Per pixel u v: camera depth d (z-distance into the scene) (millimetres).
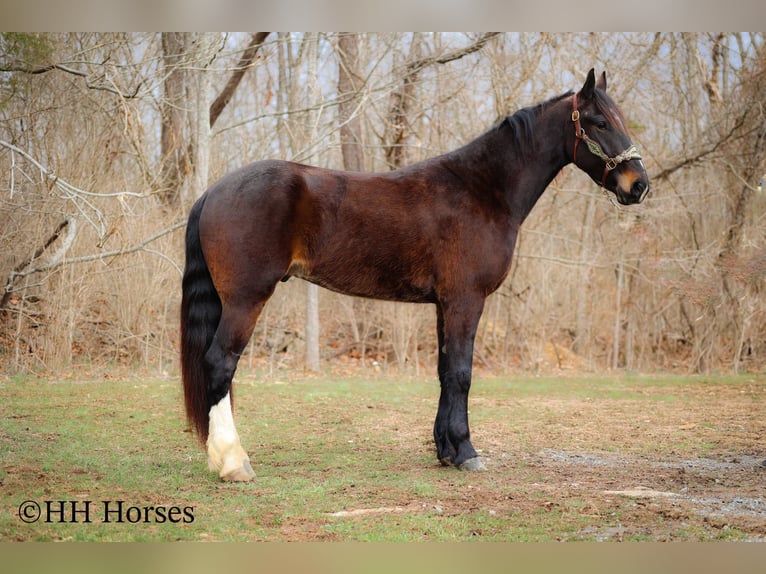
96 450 5758
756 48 13547
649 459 5922
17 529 3850
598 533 3949
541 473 5340
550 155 5438
